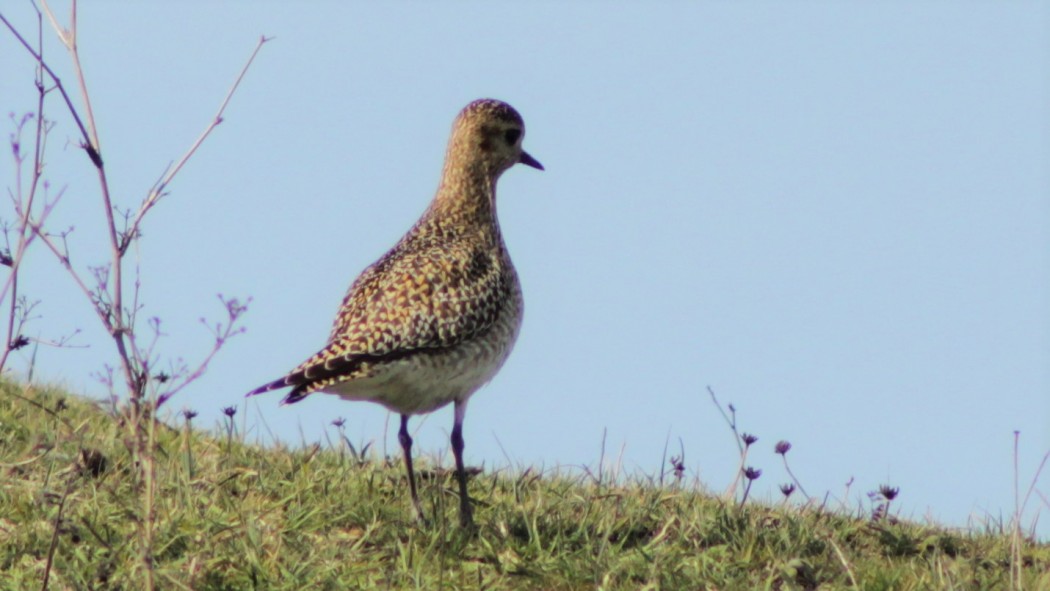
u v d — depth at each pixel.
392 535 12.09
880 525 13.86
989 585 11.83
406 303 12.94
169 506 12.16
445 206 14.62
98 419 15.62
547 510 13.20
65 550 11.29
